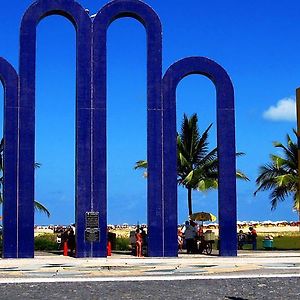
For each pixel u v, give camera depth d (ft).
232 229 88.48
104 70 88.02
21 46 86.84
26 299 47.75
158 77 88.74
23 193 84.99
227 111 89.66
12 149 85.30
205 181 127.44
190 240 96.58
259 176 133.59
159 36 89.30
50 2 87.97
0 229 127.03
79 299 47.57
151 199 86.99
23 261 79.87
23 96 86.28
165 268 72.18
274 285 56.44
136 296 49.16
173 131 88.12
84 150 86.28
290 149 131.85
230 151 89.04
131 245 96.07
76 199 85.76
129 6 89.35
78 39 87.97
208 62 89.97
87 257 85.10
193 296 49.03
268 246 117.08
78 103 86.89
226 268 72.13
